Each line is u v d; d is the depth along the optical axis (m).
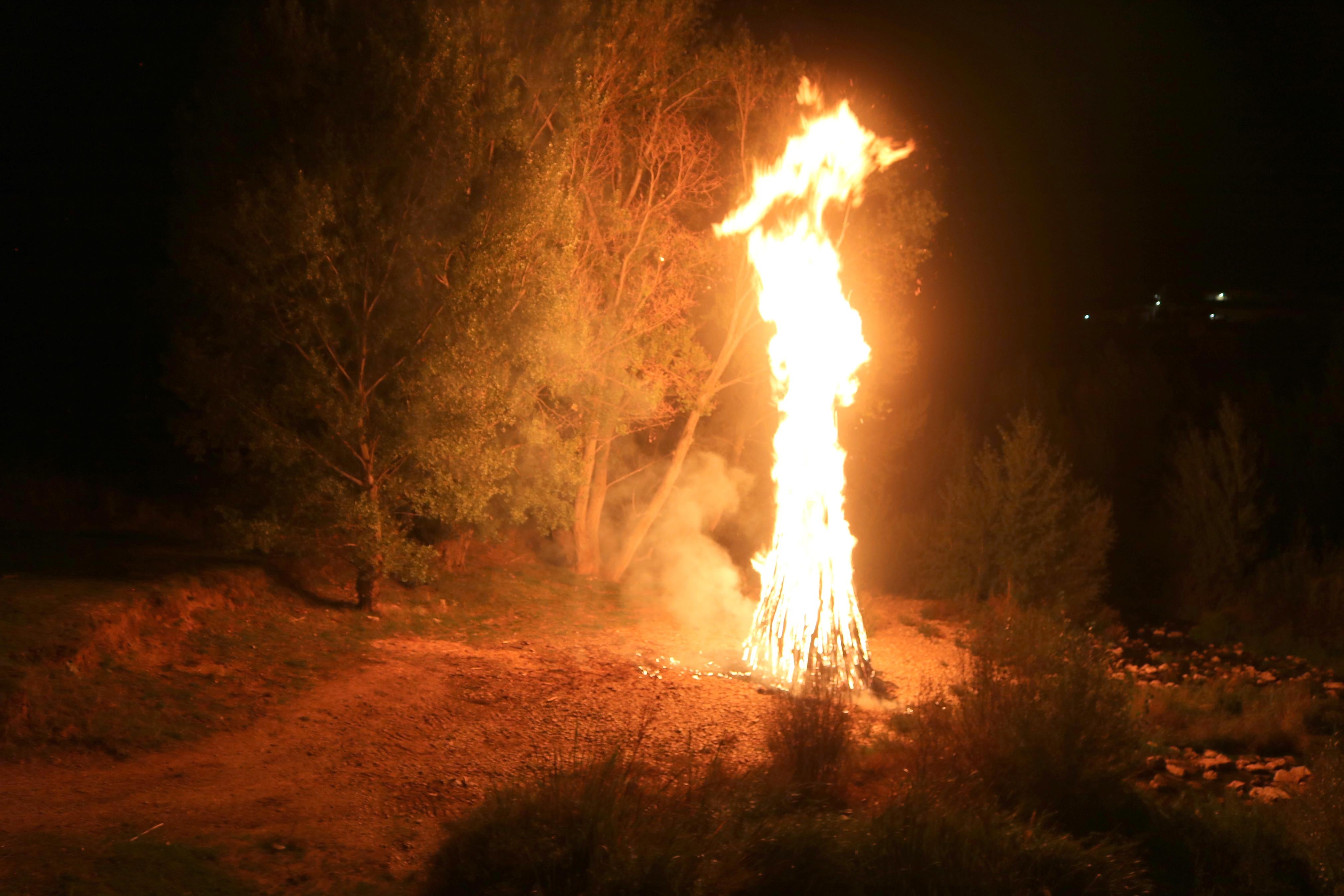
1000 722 6.77
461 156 10.10
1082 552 14.16
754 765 6.70
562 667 9.30
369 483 10.26
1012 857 5.04
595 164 13.10
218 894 4.54
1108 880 5.02
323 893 4.67
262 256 9.49
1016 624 8.64
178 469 14.66
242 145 9.99
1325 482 17.47
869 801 6.26
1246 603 14.82
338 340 10.06
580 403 12.94
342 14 10.40
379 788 6.14
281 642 9.03
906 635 12.20
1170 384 22.36
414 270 10.21
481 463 10.29
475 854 4.96
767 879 4.82
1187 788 7.16
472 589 12.22
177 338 9.85
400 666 8.82
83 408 15.03
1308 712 9.10
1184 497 16.67
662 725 7.77
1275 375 24.05
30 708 6.48
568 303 11.34
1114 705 6.91
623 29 12.80
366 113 9.98
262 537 9.73
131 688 7.21
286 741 6.85
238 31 10.11
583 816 5.09
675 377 13.43
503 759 6.79
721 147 13.77
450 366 10.06
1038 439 14.47
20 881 4.32
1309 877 5.54
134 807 5.48
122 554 10.18
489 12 10.78
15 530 11.16
